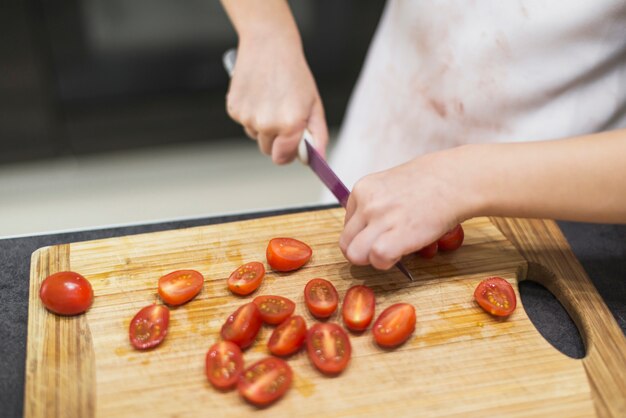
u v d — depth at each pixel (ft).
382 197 2.34
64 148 6.14
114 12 5.40
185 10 5.53
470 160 2.35
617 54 2.90
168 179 6.48
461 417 2.07
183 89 6.02
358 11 5.87
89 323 2.34
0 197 6.16
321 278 2.51
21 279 2.57
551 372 2.20
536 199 2.30
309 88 3.25
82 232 2.79
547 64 3.02
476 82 3.26
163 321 2.30
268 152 3.37
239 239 2.69
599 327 2.37
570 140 2.33
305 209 2.92
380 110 3.89
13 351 2.30
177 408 2.08
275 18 3.35
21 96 5.65
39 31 5.33
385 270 2.57
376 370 2.20
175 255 2.60
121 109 5.99
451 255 2.65
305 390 2.13
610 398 2.14
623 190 2.24
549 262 2.62
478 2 3.11
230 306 2.40
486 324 2.36
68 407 2.07
